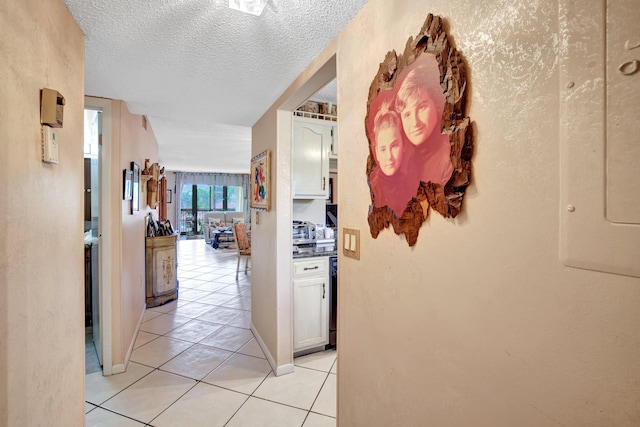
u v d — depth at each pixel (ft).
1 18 2.47
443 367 2.71
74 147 4.07
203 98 7.15
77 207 4.16
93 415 5.93
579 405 1.77
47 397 3.30
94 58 5.17
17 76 2.71
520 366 2.08
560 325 1.85
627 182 1.54
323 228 10.15
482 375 2.35
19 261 2.76
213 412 6.07
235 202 37.45
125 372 7.48
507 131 2.12
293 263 8.20
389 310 3.42
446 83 2.53
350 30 4.12
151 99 7.23
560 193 1.82
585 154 1.70
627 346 1.57
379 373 3.62
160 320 10.85
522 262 2.05
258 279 9.16
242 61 5.30
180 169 31.01
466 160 2.39
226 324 10.54
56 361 3.51
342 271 4.40
